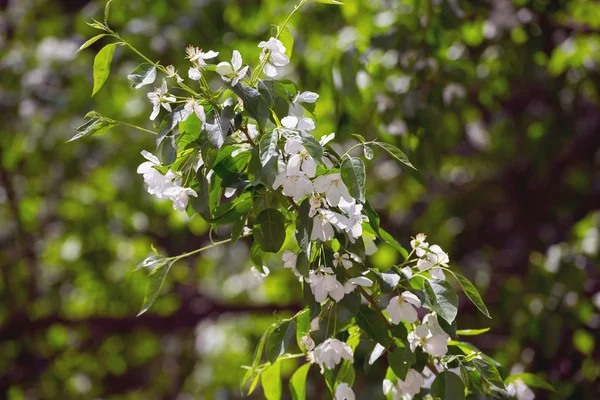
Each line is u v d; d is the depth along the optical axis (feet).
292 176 5.95
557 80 12.35
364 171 5.87
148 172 6.04
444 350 6.12
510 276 14.56
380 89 9.37
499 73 10.89
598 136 14.87
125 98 13.60
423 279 6.20
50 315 14.87
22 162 15.06
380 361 8.17
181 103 6.07
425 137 8.68
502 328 13.06
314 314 6.12
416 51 9.00
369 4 11.00
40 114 14.17
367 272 6.11
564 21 12.19
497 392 6.71
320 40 11.53
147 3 12.76
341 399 6.22
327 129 9.70
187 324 15.37
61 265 15.46
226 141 6.08
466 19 10.03
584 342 10.41
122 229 15.20
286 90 6.20
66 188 15.17
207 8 12.30
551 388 6.81
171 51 12.46
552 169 15.48
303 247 5.98
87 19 12.99
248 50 11.87
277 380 6.59
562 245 11.46
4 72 14.52
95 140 14.11
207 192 6.02
